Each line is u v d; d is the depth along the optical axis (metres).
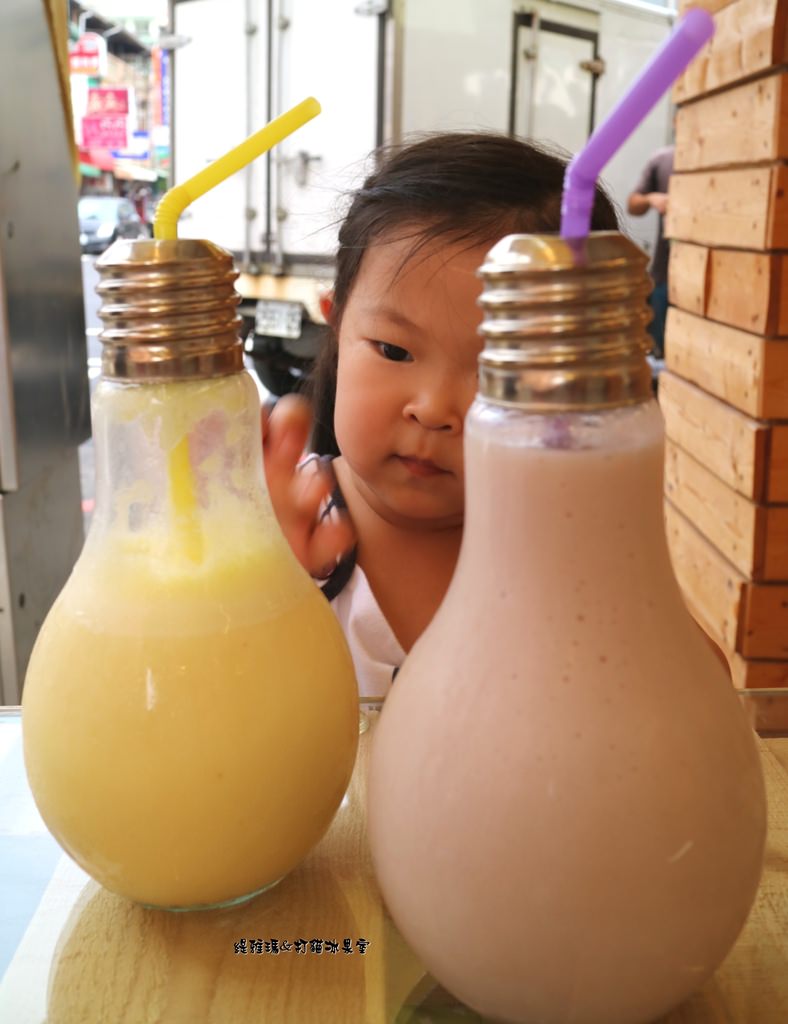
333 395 0.96
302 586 0.46
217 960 0.43
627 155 4.56
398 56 3.62
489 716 0.35
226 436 0.42
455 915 0.35
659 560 0.36
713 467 1.74
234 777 0.41
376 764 0.39
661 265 3.49
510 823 0.34
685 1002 0.40
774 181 1.42
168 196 0.40
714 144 1.70
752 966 0.42
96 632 0.42
